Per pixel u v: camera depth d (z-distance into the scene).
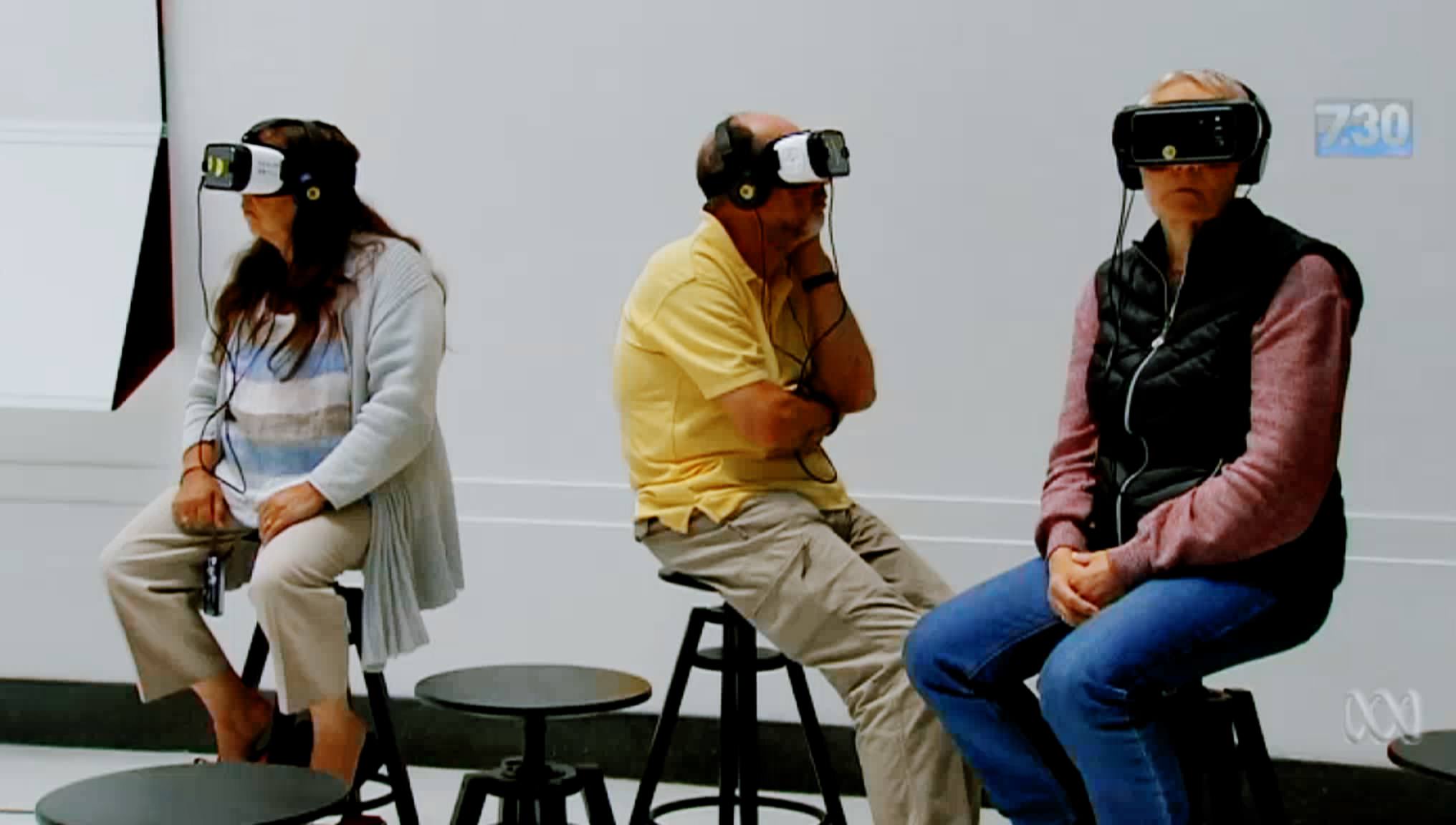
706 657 2.89
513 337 3.72
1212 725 2.26
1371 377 3.41
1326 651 3.45
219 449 2.99
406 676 3.78
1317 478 2.14
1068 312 3.52
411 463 2.93
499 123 3.70
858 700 2.52
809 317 2.78
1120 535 2.31
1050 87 3.50
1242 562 2.18
